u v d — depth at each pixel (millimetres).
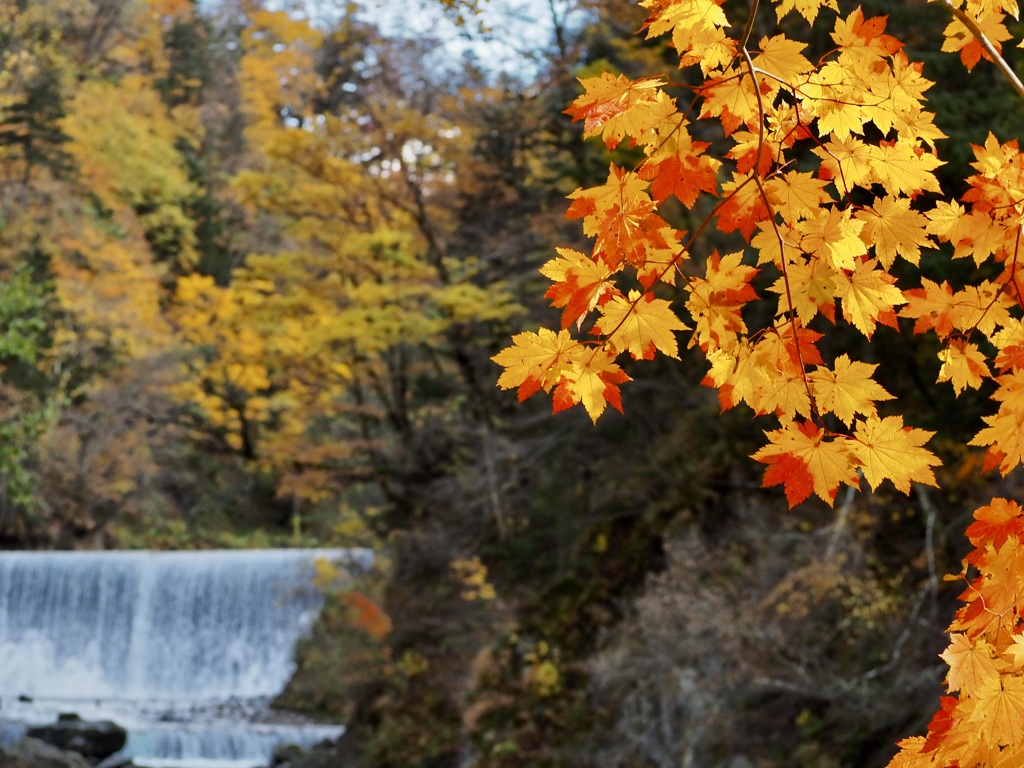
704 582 9719
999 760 1489
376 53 13562
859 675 8352
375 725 13797
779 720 8688
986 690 1483
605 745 10492
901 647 8391
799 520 9609
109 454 21078
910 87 1540
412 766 12852
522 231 13227
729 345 1562
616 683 10844
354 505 17250
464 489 13633
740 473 11180
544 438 13125
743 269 1549
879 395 1524
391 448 15141
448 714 13078
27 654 19938
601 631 11344
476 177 13328
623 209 1547
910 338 8461
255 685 19391
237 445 14609
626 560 12422
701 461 11633
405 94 13711
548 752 11125
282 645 19609
